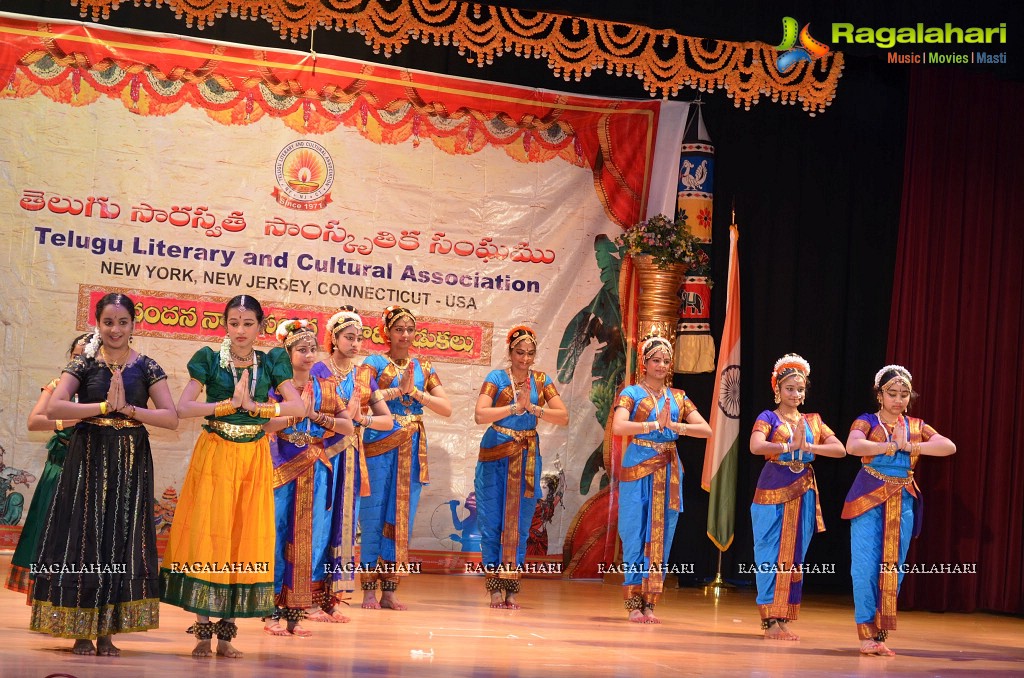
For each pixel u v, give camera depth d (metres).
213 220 7.61
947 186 7.62
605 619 6.12
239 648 4.59
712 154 8.24
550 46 7.06
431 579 7.58
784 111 8.56
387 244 7.91
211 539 4.29
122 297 4.33
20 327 7.25
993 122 7.62
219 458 4.36
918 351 7.56
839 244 8.59
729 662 4.83
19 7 7.51
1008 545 7.49
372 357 6.18
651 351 6.23
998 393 7.57
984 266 7.59
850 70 8.54
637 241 7.88
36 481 7.24
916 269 7.61
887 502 5.51
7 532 7.18
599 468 8.18
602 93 8.45
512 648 4.89
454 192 8.05
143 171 7.50
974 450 7.55
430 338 7.96
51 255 7.31
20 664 3.93
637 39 7.13
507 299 8.12
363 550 6.11
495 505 6.36
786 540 5.75
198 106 7.60
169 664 4.10
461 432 8.00
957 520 7.56
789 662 4.95
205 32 7.86
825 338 8.52
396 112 7.95
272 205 7.71
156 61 7.54
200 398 7.52
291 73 7.77
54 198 7.33
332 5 6.82
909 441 5.57
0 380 7.20
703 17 6.43
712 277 8.48
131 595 4.26
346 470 5.55
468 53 8.27
